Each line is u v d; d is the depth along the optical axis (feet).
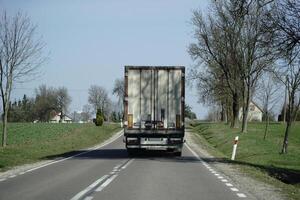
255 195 44.45
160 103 91.04
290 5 71.31
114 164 76.95
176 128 90.84
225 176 61.00
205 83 232.53
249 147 131.95
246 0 71.00
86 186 48.62
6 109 104.37
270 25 72.95
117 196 41.96
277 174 73.31
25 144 123.85
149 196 42.19
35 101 496.64
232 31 183.52
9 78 102.63
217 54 213.66
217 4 183.73
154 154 101.71
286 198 43.11
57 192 44.01
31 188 46.68
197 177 58.95
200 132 240.94
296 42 72.43
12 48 101.55
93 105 519.60
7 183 50.67
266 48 75.46
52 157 92.68
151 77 91.09
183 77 90.94
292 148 129.49
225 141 160.56
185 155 102.27
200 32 216.54
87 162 80.59
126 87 91.15
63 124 263.70
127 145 90.94
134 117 90.99
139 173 62.69
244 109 191.31
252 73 186.80
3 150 95.71
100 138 191.62
